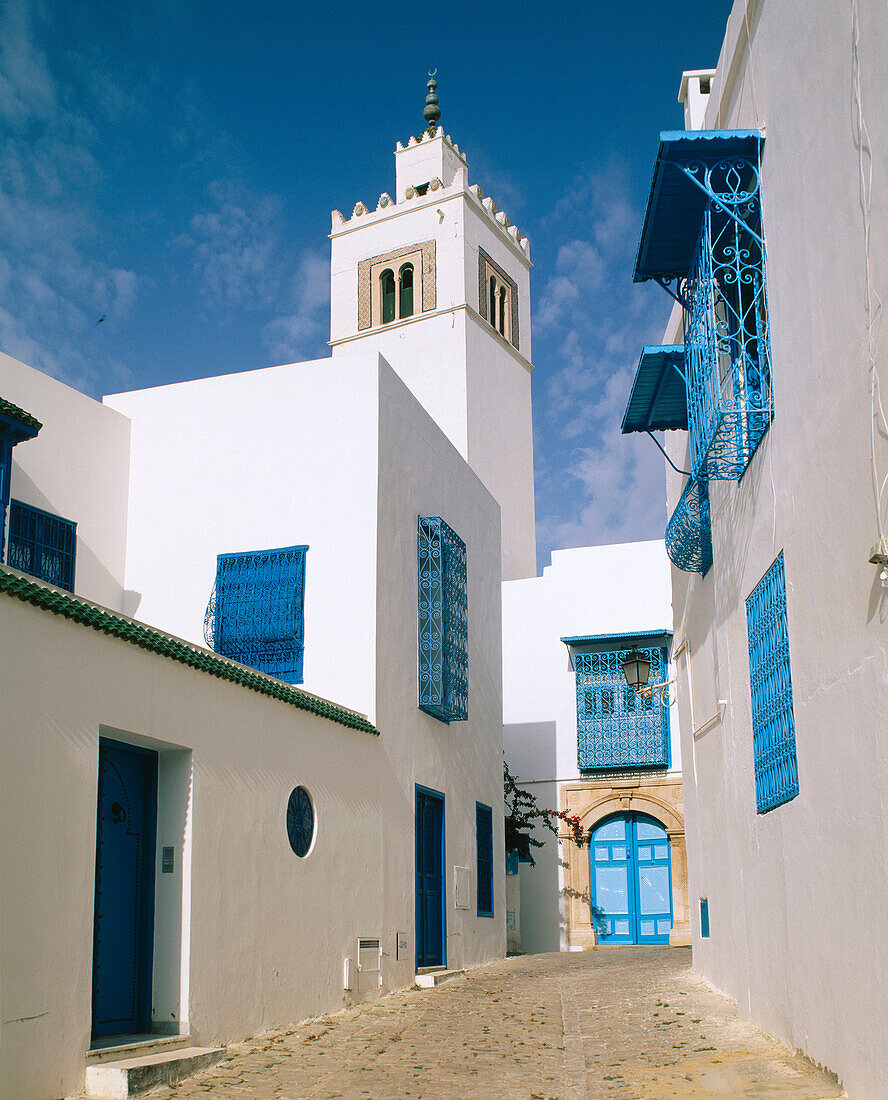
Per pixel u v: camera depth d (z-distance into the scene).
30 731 6.84
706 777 12.27
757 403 8.77
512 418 32.12
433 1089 7.21
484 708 17.42
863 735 6.31
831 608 6.87
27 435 10.40
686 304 10.51
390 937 12.53
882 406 5.90
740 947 10.14
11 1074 6.38
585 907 22.09
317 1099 6.95
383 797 12.73
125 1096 6.87
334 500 13.40
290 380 13.97
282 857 10.09
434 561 14.88
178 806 8.64
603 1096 6.80
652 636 22.44
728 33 9.62
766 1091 6.57
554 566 23.86
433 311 30.38
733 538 10.09
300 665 13.00
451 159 33.38
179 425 14.39
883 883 6.00
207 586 13.73
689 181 9.05
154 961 8.42
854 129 6.28
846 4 6.39
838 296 6.64
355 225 32.47
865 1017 6.28
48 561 13.08
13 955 6.49
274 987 9.69
